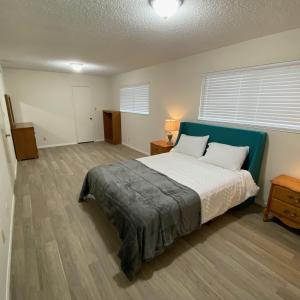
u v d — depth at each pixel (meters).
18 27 2.22
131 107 5.86
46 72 5.64
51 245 1.99
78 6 1.74
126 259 1.61
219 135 3.10
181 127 3.77
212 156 2.90
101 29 2.28
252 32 2.33
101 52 3.35
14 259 1.81
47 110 5.89
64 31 2.35
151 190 2.06
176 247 1.98
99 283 1.58
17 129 4.61
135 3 1.68
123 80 5.97
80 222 2.38
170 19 1.99
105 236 2.14
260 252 1.92
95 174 2.60
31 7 1.76
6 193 2.27
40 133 5.92
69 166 4.36
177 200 1.86
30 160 4.78
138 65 4.59
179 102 3.97
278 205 2.25
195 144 3.29
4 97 4.26
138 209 1.73
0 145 2.30
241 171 2.58
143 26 2.18
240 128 2.93
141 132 5.45
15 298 1.46
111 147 6.13
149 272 1.69
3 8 1.77
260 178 2.77
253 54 2.61
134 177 2.40
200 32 2.35
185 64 3.69
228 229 2.28
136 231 1.61
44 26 2.19
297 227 2.11
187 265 1.76
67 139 6.43
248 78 2.77
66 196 3.01
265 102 2.63
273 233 2.20
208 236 2.15
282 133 2.46
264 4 1.67
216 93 3.25
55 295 1.48
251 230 2.26
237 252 1.92
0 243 1.49
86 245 2.00
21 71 5.29
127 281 1.60
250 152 2.68
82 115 6.54
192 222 1.94
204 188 2.10
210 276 1.65
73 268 1.72
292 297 1.48
